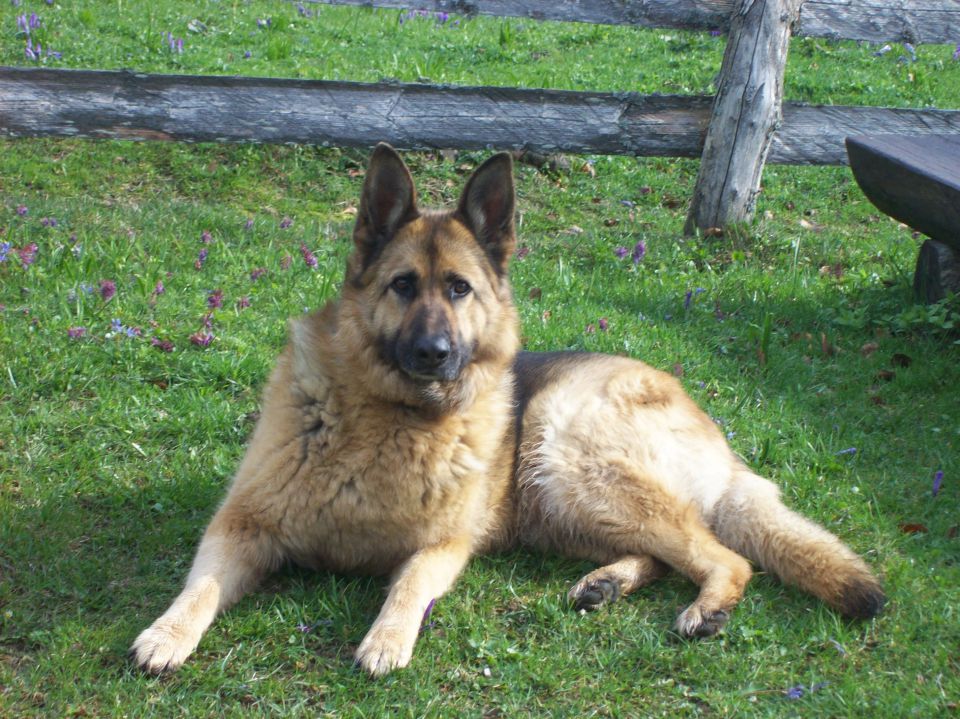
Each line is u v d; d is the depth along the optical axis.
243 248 7.25
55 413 4.91
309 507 3.88
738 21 8.02
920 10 8.62
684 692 3.52
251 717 3.24
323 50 11.89
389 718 3.29
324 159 9.30
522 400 4.77
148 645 3.36
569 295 7.10
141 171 8.70
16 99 7.22
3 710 3.16
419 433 3.97
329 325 4.16
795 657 3.74
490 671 3.56
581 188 9.52
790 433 5.48
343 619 3.77
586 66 12.38
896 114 8.50
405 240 4.16
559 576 4.30
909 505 4.80
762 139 8.20
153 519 4.32
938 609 3.98
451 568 3.99
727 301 7.21
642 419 4.51
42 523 4.13
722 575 4.01
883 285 7.49
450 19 13.98
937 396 5.88
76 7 12.07
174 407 5.10
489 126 7.98
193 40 11.71
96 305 5.85
